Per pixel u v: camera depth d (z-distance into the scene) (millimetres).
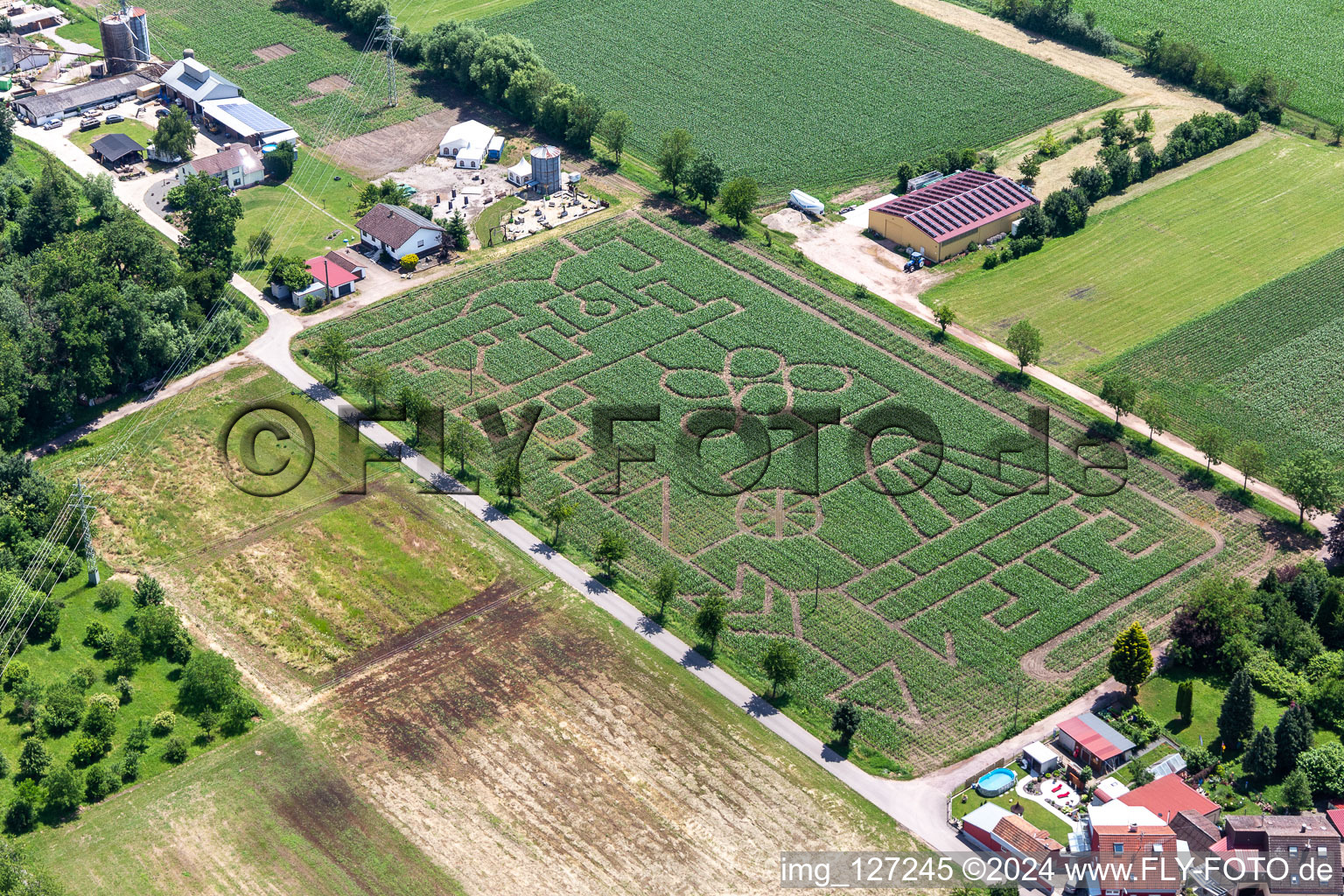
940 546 196875
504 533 199000
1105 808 151625
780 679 171125
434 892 148250
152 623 176250
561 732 167375
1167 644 180500
